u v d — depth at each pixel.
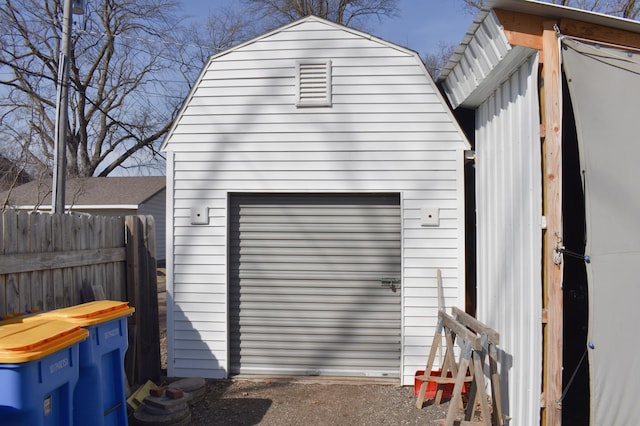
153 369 6.45
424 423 5.30
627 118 4.12
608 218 3.99
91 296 5.26
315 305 6.75
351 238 6.73
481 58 5.14
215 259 6.70
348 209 6.73
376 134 6.57
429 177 6.51
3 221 4.17
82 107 25.30
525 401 4.54
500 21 4.28
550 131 4.17
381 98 6.57
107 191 23.09
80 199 21.91
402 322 6.51
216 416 5.48
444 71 6.36
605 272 3.94
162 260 24.03
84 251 5.29
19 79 18.88
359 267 6.70
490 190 5.87
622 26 4.29
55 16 22.45
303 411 5.62
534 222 4.39
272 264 6.79
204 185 6.73
